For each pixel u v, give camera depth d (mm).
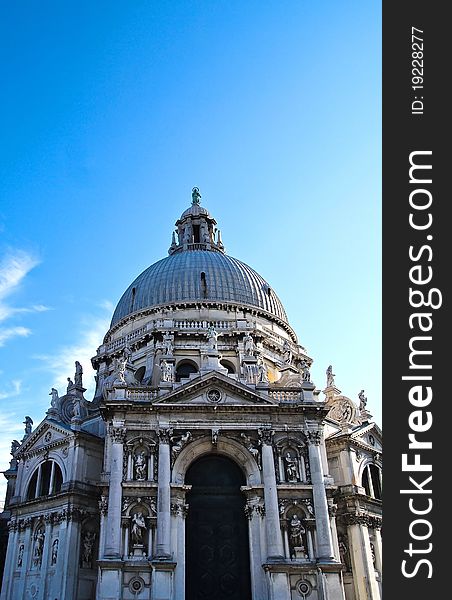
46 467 55156
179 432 47531
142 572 42156
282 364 63062
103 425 55750
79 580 47469
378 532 54844
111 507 43906
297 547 44406
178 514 44812
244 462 47656
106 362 65562
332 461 56656
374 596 49875
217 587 43969
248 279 70375
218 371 49500
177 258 72688
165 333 59781
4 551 61188
